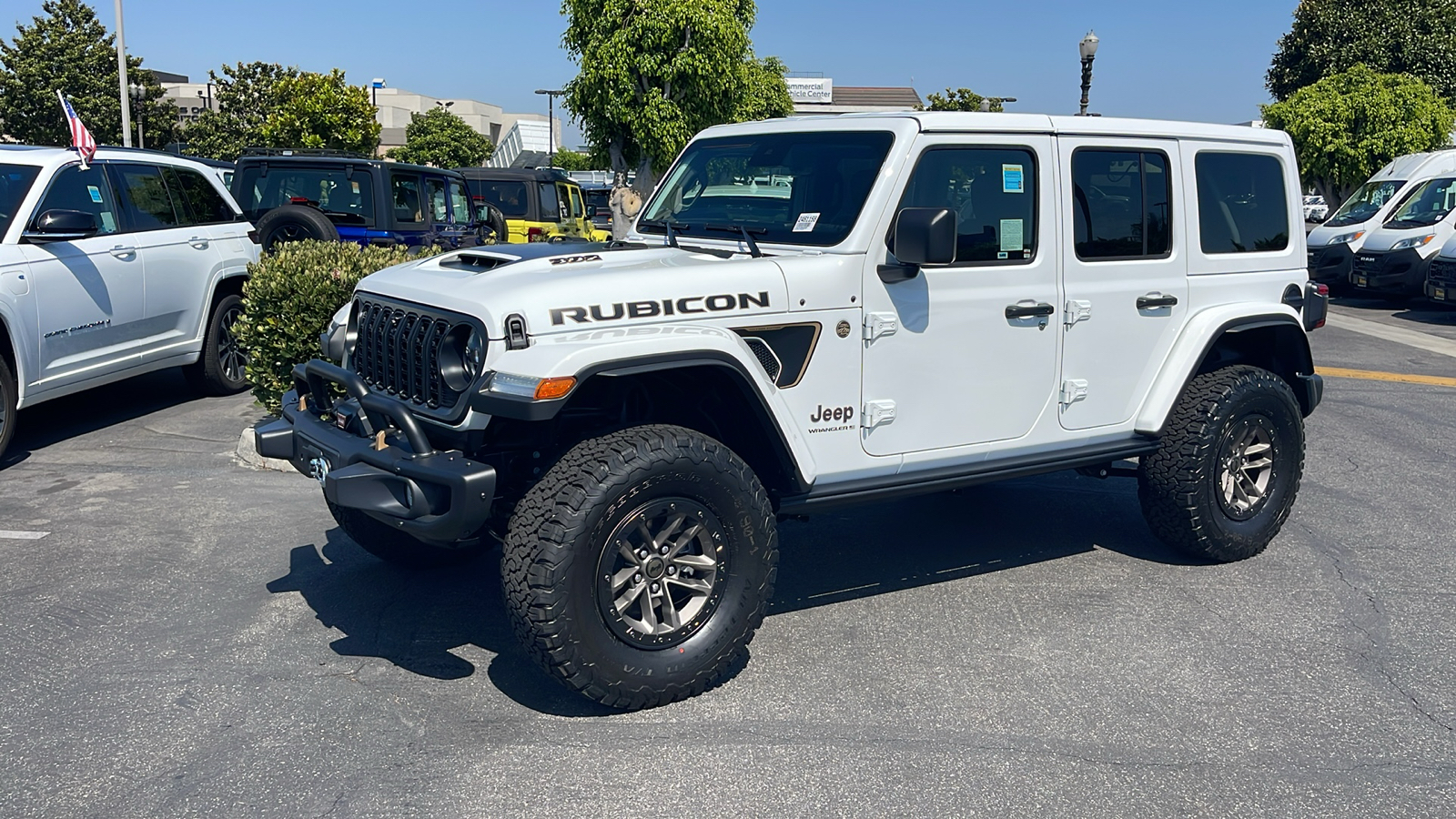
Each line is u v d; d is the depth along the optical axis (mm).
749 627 3902
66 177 7598
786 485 4230
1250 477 5426
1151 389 5078
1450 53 35000
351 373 4109
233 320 9242
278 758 3482
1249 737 3699
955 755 3545
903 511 6320
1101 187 4816
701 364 3666
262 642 4379
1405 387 10484
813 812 3209
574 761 3480
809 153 4539
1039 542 5770
